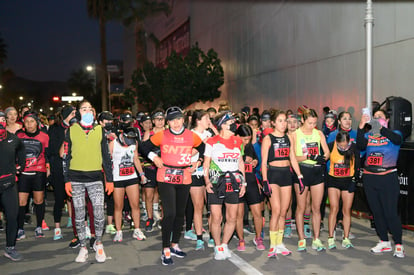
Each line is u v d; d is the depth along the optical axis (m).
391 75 11.34
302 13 15.70
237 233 6.71
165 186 6.10
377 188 6.35
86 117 5.99
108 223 7.93
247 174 6.64
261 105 20.09
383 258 6.13
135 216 7.44
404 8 10.87
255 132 7.45
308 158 6.47
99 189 6.14
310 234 7.52
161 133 6.10
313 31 14.96
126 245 7.06
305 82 15.66
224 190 6.07
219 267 5.84
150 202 8.05
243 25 22.42
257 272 5.59
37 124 7.65
